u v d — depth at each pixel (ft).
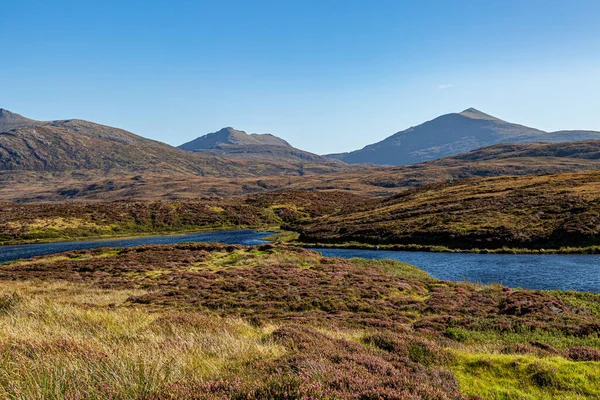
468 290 100.58
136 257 163.32
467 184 342.03
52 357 24.71
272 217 423.23
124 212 397.19
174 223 382.63
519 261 149.89
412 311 79.71
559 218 188.96
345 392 21.35
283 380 21.44
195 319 46.96
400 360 34.96
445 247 189.06
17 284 113.91
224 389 20.43
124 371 22.12
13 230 316.40
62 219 355.15
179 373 23.73
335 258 160.66
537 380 31.91
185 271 134.41
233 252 172.96
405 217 256.52
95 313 48.98
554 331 57.93
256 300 89.30
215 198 529.45
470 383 32.14
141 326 43.19
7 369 22.34
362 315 75.10
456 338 55.52
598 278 114.93
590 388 29.84
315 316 73.46
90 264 152.46
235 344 33.94
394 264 150.41
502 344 50.21
